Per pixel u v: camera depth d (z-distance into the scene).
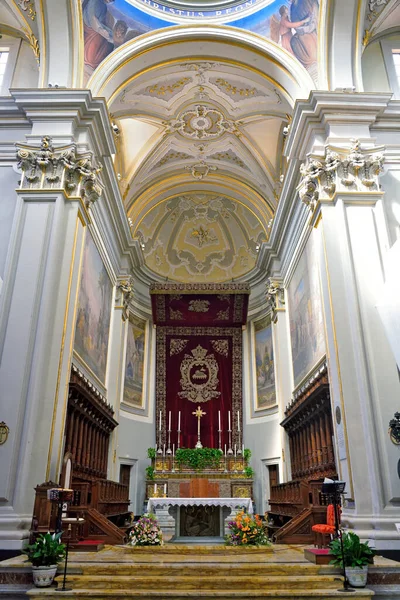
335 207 8.84
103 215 11.88
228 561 6.41
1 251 8.59
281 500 11.41
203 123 13.99
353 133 9.27
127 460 14.67
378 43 10.99
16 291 8.04
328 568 6.01
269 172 14.48
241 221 17.70
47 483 6.86
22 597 5.73
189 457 15.08
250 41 10.80
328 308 8.38
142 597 5.43
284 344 13.88
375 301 8.02
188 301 16.33
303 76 10.31
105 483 9.52
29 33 10.52
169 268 18.23
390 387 7.49
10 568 5.84
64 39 9.94
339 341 7.94
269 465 15.12
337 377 7.82
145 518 7.93
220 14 11.09
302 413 10.98
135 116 13.02
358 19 9.84
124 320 14.92
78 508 7.61
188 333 17.39
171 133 14.24
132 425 15.19
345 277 8.31
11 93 9.32
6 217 8.88
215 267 18.34
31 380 7.50
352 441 7.33
